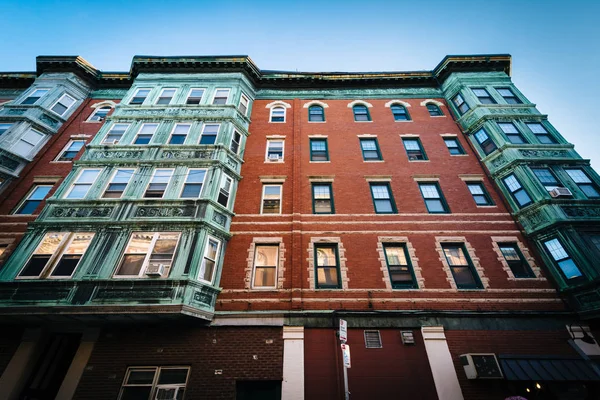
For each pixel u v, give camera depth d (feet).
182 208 37.06
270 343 31.58
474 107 52.85
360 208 42.98
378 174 47.24
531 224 39.29
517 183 42.96
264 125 55.16
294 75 62.13
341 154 50.37
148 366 30.27
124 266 32.55
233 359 30.48
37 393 31.30
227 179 43.57
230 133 47.88
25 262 32.50
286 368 29.76
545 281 35.55
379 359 30.60
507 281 35.86
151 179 40.40
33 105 53.62
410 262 37.78
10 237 40.22
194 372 29.63
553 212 37.58
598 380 27.22
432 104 60.08
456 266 37.83
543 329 32.32
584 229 35.58
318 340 31.81
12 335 32.35
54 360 33.96
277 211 43.37
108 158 43.04
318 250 39.32
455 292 35.09
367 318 32.96
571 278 34.37
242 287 35.35
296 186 45.11
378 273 36.68
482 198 44.57
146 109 50.47
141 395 28.94
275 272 37.52
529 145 45.44
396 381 29.35
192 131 47.09
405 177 46.85
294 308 33.71
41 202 44.50
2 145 46.98
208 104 51.85
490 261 37.60
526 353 30.78
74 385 28.60
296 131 53.62
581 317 32.50
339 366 30.17
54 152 51.13
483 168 48.01
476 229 40.63
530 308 33.76
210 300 32.99
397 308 33.91
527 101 53.16
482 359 28.89
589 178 41.52
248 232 40.14
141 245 33.91
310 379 29.45
